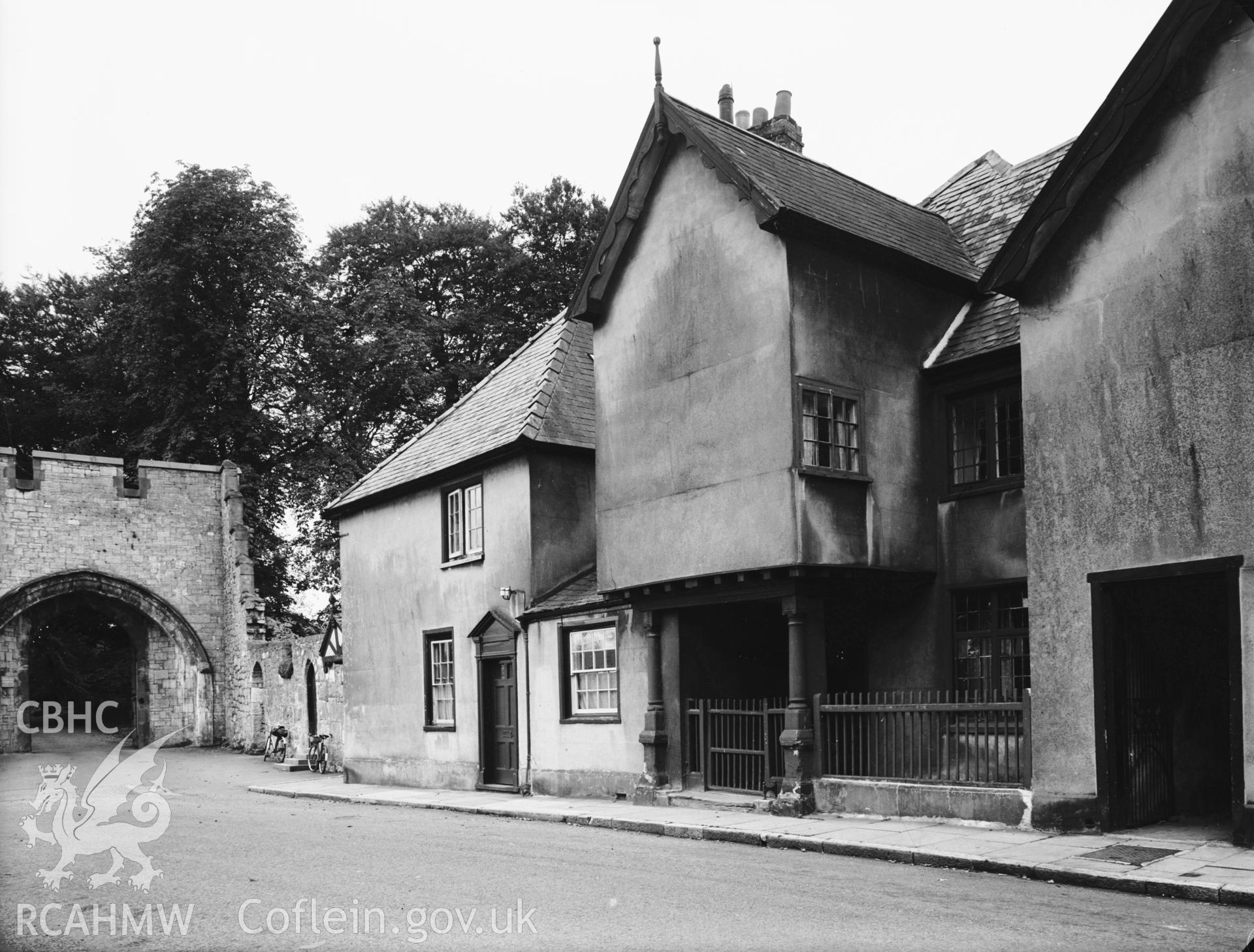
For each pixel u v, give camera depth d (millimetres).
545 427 19016
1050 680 11773
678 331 15484
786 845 11625
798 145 19297
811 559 13500
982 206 17625
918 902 8375
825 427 14039
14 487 35094
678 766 15594
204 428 40000
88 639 46375
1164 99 11352
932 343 15422
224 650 37781
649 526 15680
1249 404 10484
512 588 19062
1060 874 9250
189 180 39781
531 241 43375
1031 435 12273
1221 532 10609
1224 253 10789
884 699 14711
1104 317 11719
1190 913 7969
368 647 23359
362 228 43250
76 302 44156
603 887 9141
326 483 39125
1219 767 12812
